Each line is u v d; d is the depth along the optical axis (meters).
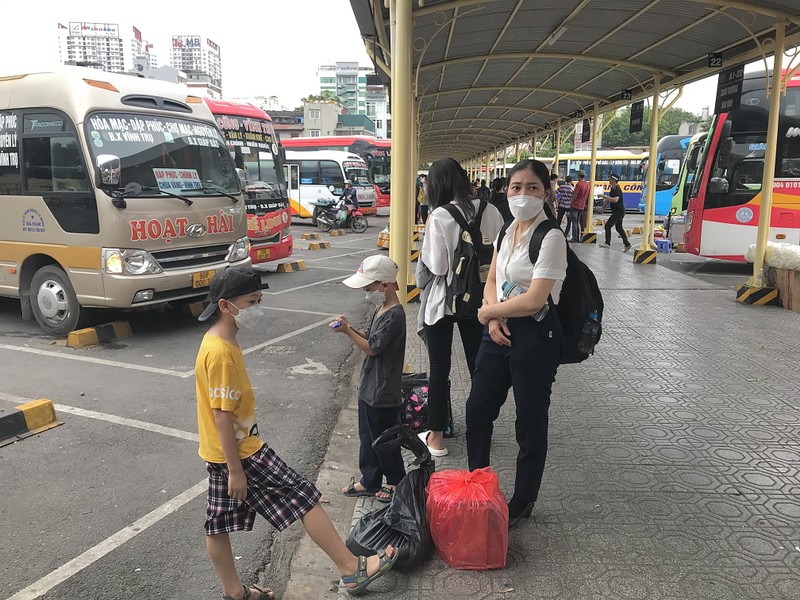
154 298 7.05
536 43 9.20
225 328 2.48
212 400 2.41
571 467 3.92
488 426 3.29
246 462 2.53
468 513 2.86
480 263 3.75
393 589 2.79
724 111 9.56
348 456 4.32
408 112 5.28
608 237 15.86
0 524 3.36
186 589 2.87
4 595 2.78
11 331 7.57
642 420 4.70
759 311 8.59
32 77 7.11
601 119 17.75
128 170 7.02
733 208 12.41
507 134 21.39
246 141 12.52
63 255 6.93
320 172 26.59
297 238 20.59
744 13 7.79
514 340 3.01
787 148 11.83
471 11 7.52
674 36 8.67
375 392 3.40
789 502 3.48
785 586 2.75
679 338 7.12
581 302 3.04
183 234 7.30
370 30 7.53
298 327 7.98
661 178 26.98
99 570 2.98
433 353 3.95
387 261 3.38
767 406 4.97
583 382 5.59
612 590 2.74
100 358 6.45
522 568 2.91
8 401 5.13
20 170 7.16
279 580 3.01
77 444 4.38
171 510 3.54
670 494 3.58
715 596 2.69
